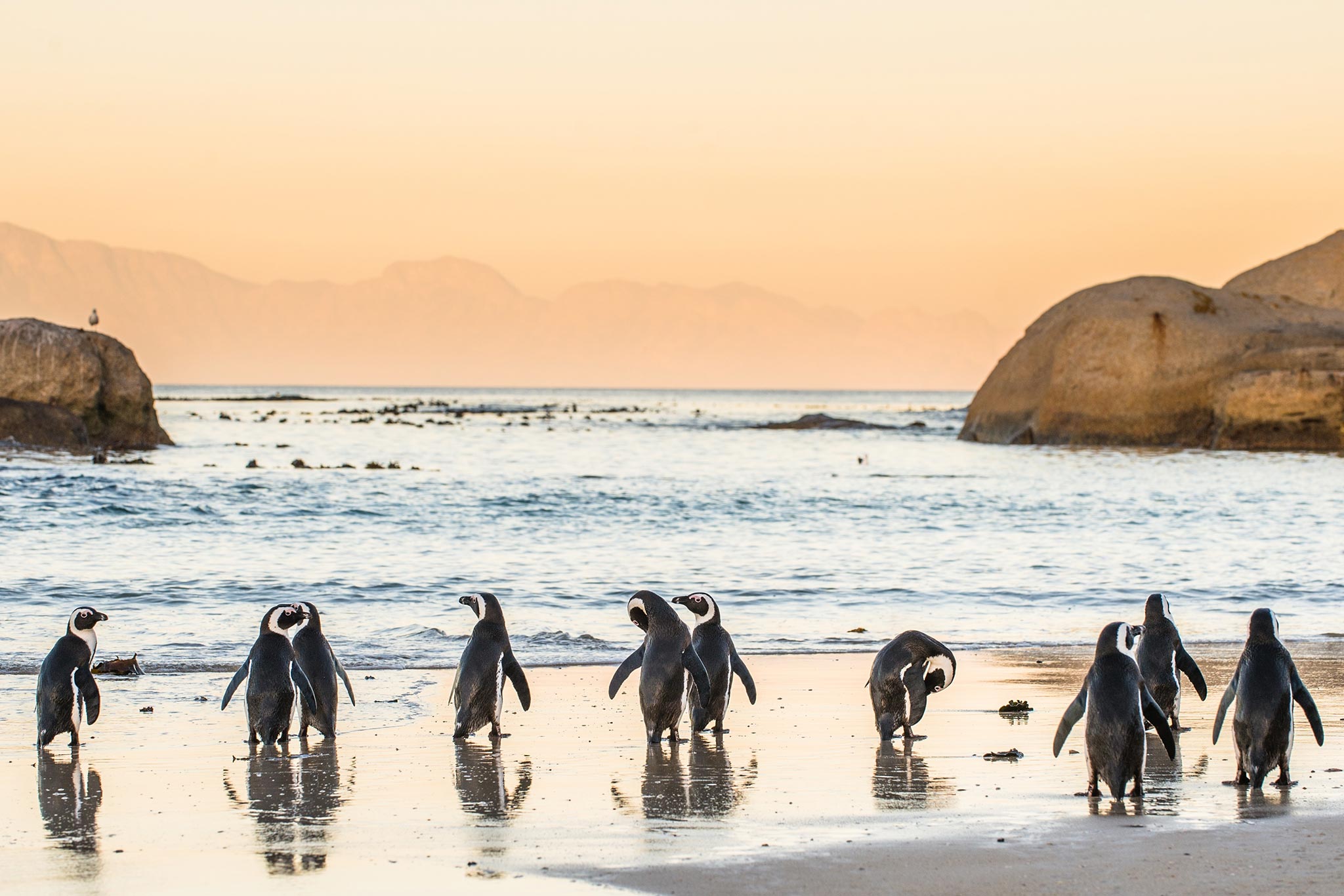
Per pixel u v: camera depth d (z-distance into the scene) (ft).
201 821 54.65
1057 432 440.45
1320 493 260.21
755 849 49.60
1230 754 67.10
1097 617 120.06
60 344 345.72
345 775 62.95
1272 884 45.09
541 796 58.59
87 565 149.59
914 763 65.26
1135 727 56.70
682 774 63.00
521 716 78.07
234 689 70.59
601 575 147.33
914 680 70.49
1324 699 80.33
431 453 424.05
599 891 44.68
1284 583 141.08
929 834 51.67
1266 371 399.65
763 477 319.27
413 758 66.90
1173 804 56.44
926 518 218.18
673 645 70.49
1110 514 222.28
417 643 104.42
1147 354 428.56
